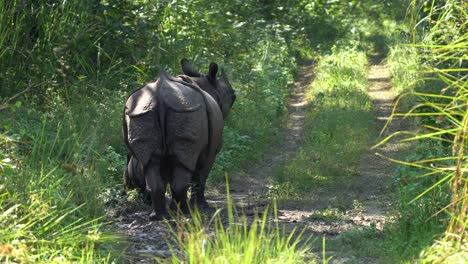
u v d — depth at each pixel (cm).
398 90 6228
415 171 2548
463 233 1655
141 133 2569
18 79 3644
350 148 4138
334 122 4841
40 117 3195
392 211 2698
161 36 4462
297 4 8738
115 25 4194
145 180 2645
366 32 9719
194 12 4891
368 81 7144
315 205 3139
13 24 3753
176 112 2578
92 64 4084
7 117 2998
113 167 3156
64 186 2327
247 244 1738
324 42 8712
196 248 1683
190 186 2875
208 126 2719
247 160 4081
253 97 5300
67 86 3688
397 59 7081
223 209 2970
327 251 2230
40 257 1931
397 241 2194
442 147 2481
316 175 3638
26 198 2106
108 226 2366
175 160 2606
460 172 1647
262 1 8256
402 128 4988
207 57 5047
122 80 4031
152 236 2400
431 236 2092
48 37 3809
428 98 2700
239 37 5728
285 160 4156
